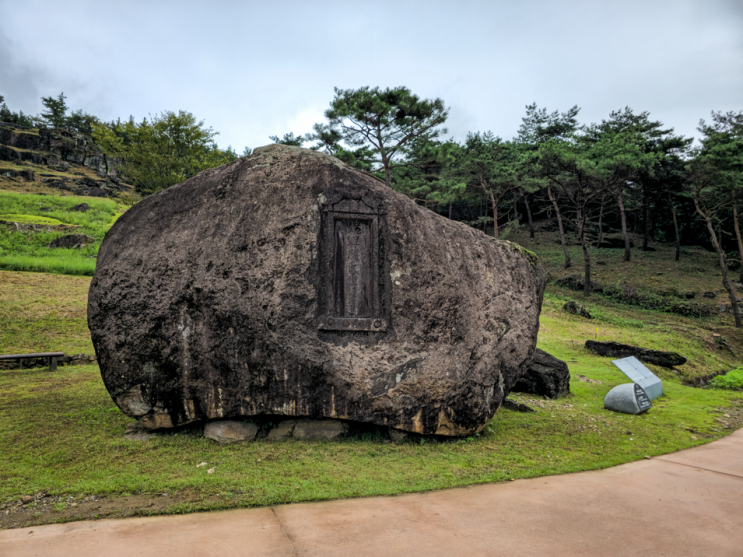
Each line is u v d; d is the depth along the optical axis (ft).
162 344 18.51
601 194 115.96
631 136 104.22
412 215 20.66
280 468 15.60
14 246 73.05
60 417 20.61
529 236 146.41
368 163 82.64
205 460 16.28
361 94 75.20
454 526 11.50
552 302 83.51
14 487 13.48
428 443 19.21
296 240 19.20
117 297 18.78
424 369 19.27
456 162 105.70
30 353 33.58
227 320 18.48
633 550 10.37
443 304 20.08
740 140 92.84
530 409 26.58
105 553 9.86
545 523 11.78
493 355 20.79
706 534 11.31
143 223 19.80
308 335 18.69
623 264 116.16
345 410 18.69
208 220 19.53
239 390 18.37
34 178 169.68
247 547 10.19
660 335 67.26
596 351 51.88
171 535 10.77
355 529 11.22
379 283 19.75
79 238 79.00
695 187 91.71
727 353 68.74
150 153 110.11
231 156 143.84
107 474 14.70
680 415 27.73
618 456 18.44
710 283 102.27
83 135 213.25
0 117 269.23
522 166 109.50
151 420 18.66
